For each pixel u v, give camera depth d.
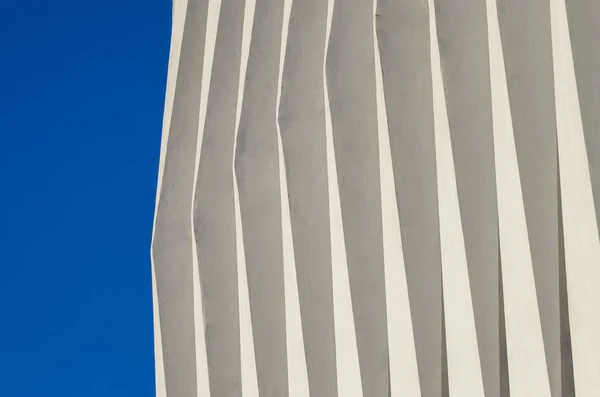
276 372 15.11
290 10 15.12
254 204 15.62
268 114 15.84
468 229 11.66
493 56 11.48
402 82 12.94
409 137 12.77
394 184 12.59
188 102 17.81
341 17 14.02
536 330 10.55
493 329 11.47
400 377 12.55
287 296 14.48
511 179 11.05
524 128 11.04
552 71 11.23
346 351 13.31
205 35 17.80
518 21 11.32
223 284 16.53
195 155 17.70
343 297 13.39
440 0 12.24
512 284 10.97
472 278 11.53
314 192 14.48
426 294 12.45
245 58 16.34
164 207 17.70
